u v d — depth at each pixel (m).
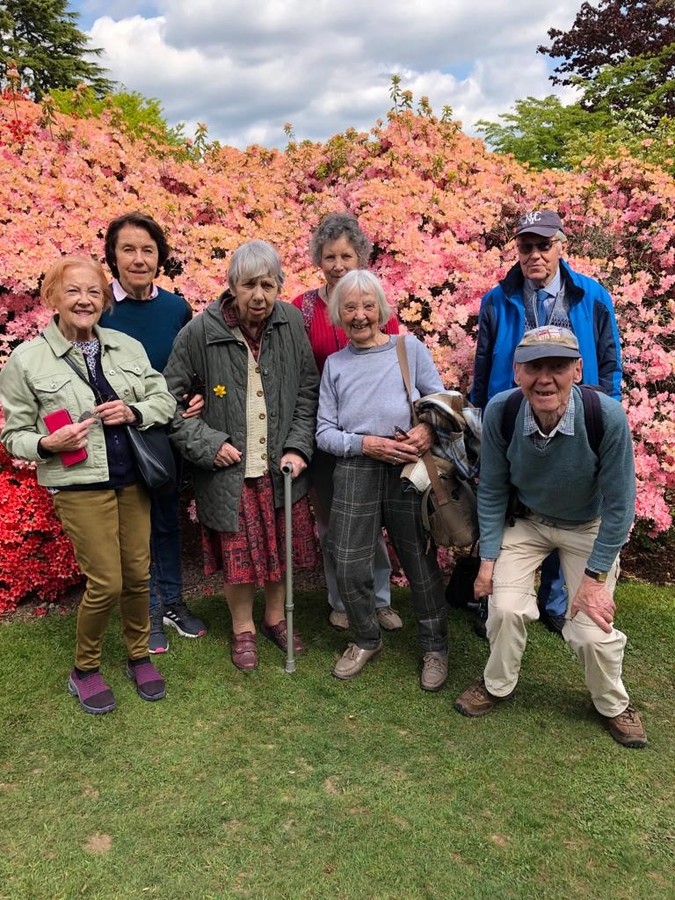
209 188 4.44
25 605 3.42
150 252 2.65
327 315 2.88
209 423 2.67
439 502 2.51
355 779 2.19
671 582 3.74
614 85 12.15
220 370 2.61
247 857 1.88
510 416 2.21
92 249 3.63
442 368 3.58
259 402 2.67
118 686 2.67
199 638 3.06
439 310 3.71
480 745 2.36
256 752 2.31
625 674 2.80
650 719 2.51
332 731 2.43
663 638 3.07
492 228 4.16
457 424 2.50
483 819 2.02
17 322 3.42
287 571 2.72
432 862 1.87
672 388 3.94
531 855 1.89
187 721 2.47
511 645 2.39
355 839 1.95
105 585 2.36
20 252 3.42
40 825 1.98
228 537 2.70
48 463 2.26
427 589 2.70
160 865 1.85
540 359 1.97
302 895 1.77
